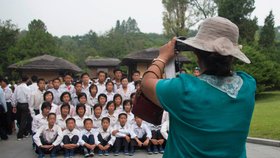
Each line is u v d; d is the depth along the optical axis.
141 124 8.77
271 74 21.77
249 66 21.27
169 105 1.79
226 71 1.83
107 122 8.70
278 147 9.46
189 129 1.77
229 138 1.76
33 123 8.80
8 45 40.03
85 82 10.04
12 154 8.90
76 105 9.21
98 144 8.54
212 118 1.75
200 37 1.84
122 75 10.36
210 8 35.28
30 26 51.47
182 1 35.12
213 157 1.75
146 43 59.84
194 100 1.75
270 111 15.27
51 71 25.59
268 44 31.09
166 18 35.59
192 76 1.82
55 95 10.26
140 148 9.27
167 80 1.84
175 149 1.80
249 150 9.07
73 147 8.41
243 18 27.42
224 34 1.82
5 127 11.64
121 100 9.12
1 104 10.87
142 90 1.92
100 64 35.78
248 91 1.85
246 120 1.82
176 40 1.93
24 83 11.34
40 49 42.06
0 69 37.09
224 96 1.78
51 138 8.42
